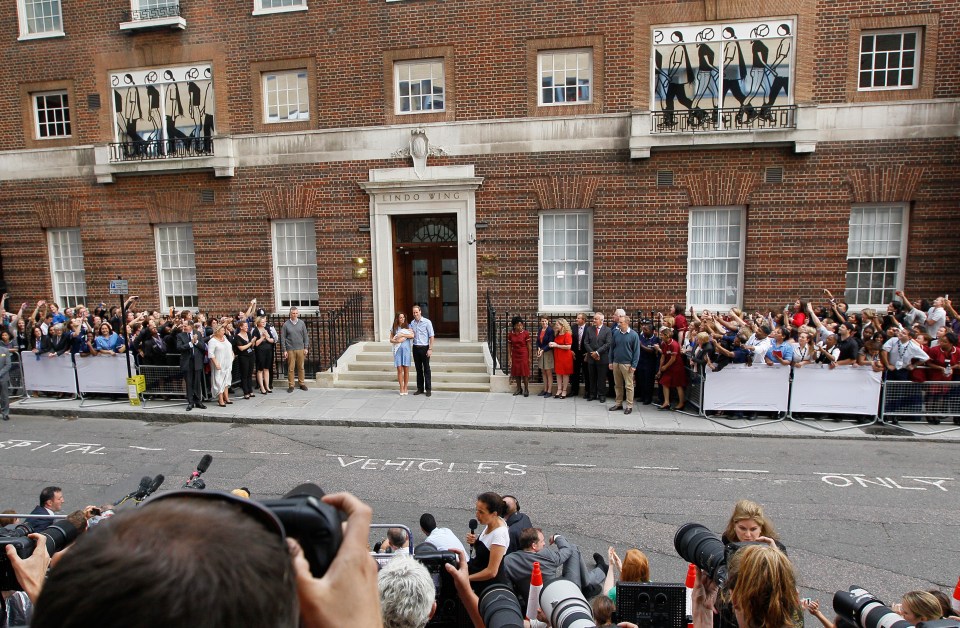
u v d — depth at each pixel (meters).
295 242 17.64
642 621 3.68
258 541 0.83
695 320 13.59
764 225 15.30
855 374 12.09
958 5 14.21
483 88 16.06
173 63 17.45
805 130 14.72
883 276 15.30
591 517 8.35
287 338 15.45
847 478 9.60
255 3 16.88
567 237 16.36
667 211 15.62
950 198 14.62
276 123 17.17
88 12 17.73
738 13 14.92
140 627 0.68
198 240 17.81
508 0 15.73
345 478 9.90
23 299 19.05
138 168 17.53
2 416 13.82
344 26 16.48
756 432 11.77
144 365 14.48
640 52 15.36
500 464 10.47
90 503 9.05
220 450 11.43
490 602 2.93
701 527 3.93
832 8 14.64
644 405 13.88
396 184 16.42
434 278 17.50
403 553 3.93
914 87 14.67
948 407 11.86
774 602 2.95
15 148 18.66
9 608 3.79
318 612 0.95
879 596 6.42
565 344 14.28
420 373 14.98
